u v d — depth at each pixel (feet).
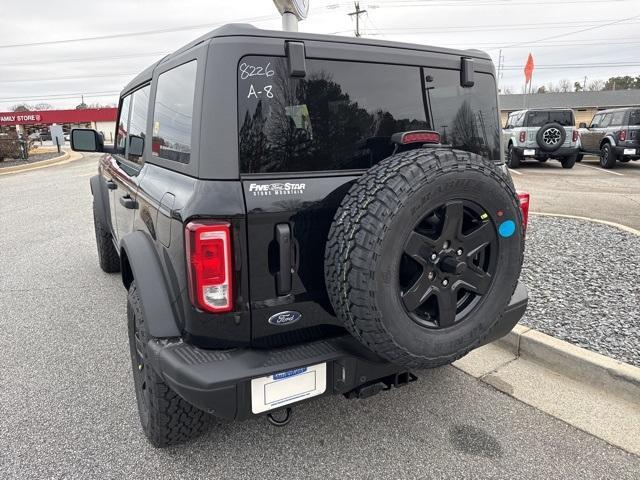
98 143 13.83
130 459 8.11
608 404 9.49
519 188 35.32
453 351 7.14
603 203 28.84
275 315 6.77
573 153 47.32
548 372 10.69
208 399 6.34
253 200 6.40
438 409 9.45
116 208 12.80
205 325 6.55
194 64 7.02
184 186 6.84
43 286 16.76
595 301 13.26
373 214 6.13
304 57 6.84
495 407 9.48
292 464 7.99
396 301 6.47
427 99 8.19
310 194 6.77
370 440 8.57
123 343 12.42
